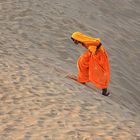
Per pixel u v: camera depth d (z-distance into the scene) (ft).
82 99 83.82
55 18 154.71
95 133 69.15
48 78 93.09
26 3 159.43
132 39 167.32
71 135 67.82
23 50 114.83
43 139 66.23
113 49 148.56
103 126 72.13
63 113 75.31
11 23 138.31
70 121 72.59
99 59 94.63
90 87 101.19
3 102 77.97
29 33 134.10
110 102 90.02
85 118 74.43
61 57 124.36
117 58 141.90
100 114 77.36
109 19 179.42
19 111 75.05
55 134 67.87
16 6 153.99
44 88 85.87
